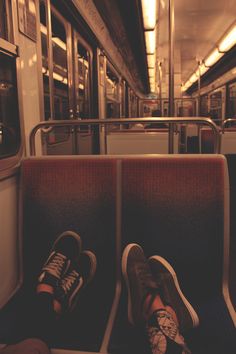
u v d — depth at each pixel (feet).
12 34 6.27
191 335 3.92
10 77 6.45
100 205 5.22
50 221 5.32
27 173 5.40
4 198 5.16
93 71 17.30
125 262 4.56
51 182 5.33
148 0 16.58
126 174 5.19
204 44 31.40
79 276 4.64
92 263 4.99
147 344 3.77
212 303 4.64
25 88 6.93
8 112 6.50
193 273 5.08
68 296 4.30
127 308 4.51
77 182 5.26
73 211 5.27
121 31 22.41
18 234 5.45
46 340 3.84
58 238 5.12
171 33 7.72
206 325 4.10
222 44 29.01
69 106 12.82
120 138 15.06
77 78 14.08
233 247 9.61
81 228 5.25
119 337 3.92
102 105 18.54
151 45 28.35
